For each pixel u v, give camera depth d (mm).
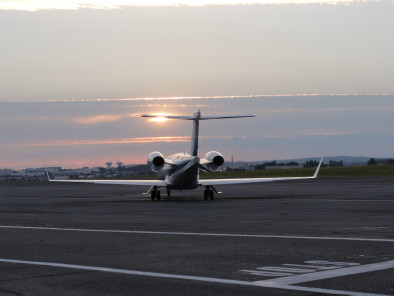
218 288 10703
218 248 15672
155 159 40656
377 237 17328
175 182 41094
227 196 45375
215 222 23047
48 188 76688
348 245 15750
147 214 28000
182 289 10656
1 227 22172
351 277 11477
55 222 24062
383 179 79375
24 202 41688
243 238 17672
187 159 40594
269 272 12141
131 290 10641
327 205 32000
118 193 57188
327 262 13188
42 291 10703
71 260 13984
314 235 18062
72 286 11055
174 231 19938
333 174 104812
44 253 15203
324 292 10289
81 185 90375
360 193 44781
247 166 147750
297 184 71125
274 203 34688
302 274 11859
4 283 11445
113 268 12820
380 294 10094
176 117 42156
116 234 19281
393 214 25547
